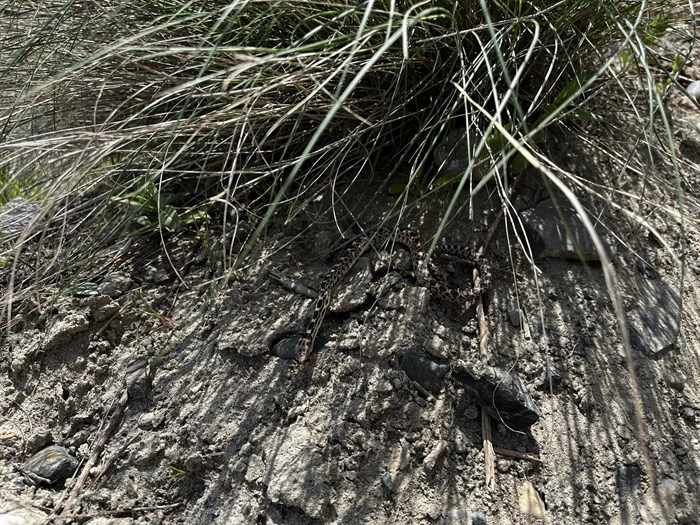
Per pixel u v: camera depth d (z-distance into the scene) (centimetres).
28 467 62
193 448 61
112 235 74
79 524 57
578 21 75
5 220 78
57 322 70
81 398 66
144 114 75
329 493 57
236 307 69
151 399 65
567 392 63
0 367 70
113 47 58
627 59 84
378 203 76
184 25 70
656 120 83
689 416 62
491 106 74
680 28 87
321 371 64
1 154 79
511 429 61
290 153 77
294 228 75
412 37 71
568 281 71
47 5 82
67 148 69
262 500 57
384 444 60
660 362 65
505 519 56
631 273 72
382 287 69
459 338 67
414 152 77
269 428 61
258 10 73
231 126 73
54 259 68
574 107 75
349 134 73
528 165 77
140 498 59
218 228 76
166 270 74
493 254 73
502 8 69
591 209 75
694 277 73
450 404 62
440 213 75
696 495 57
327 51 61
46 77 75
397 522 56
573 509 57
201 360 66
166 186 78
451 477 58
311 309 68
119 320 70
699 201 78
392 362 64
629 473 58
